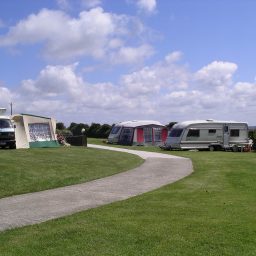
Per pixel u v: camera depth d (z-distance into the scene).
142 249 7.68
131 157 28.19
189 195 13.66
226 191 14.51
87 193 14.71
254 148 42.94
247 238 8.27
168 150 39.88
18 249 7.75
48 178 17.50
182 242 8.06
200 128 40.72
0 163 19.95
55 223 9.89
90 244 8.00
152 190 15.18
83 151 30.83
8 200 13.38
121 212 10.94
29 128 35.72
